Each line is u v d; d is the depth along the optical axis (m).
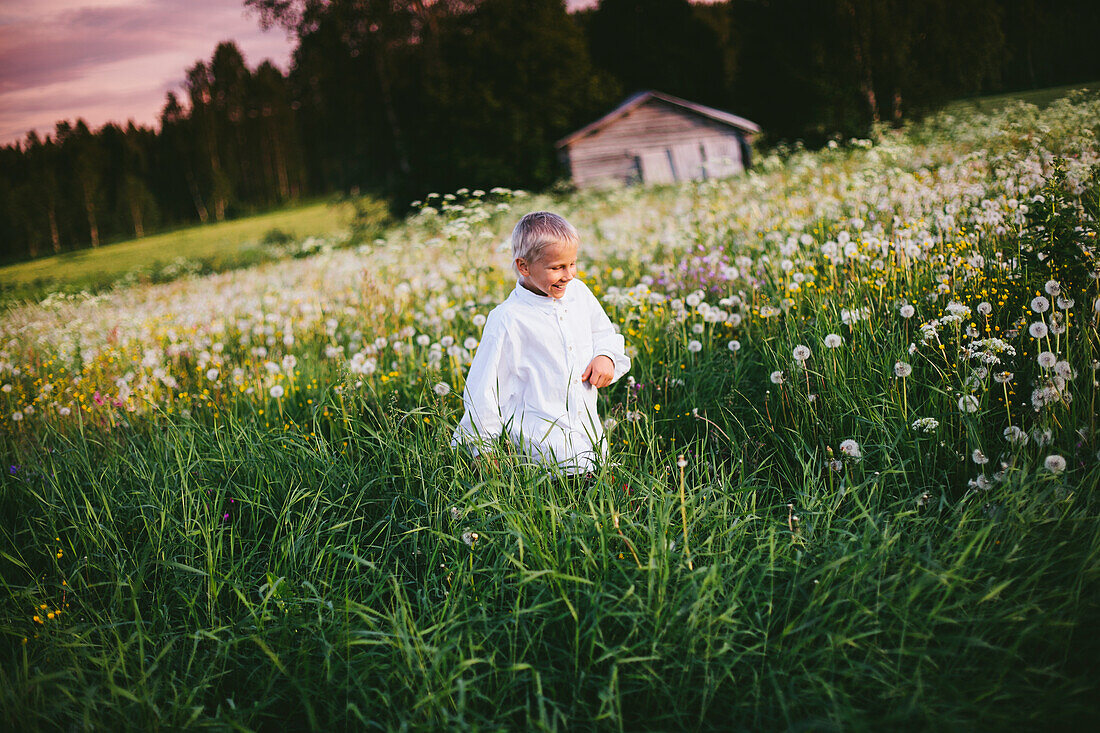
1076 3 16.95
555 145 27.50
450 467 2.46
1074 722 1.49
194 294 11.05
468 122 26.47
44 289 17.11
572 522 2.11
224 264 22.02
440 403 3.14
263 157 81.94
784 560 1.99
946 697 1.58
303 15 28.25
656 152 25.56
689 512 2.20
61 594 2.40
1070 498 1.90
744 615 1.84
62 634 2.12
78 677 1.91
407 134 27.94
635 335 3.80
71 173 52.78
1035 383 2.35
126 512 2.77
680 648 1.75
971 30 20.44
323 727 1.79
